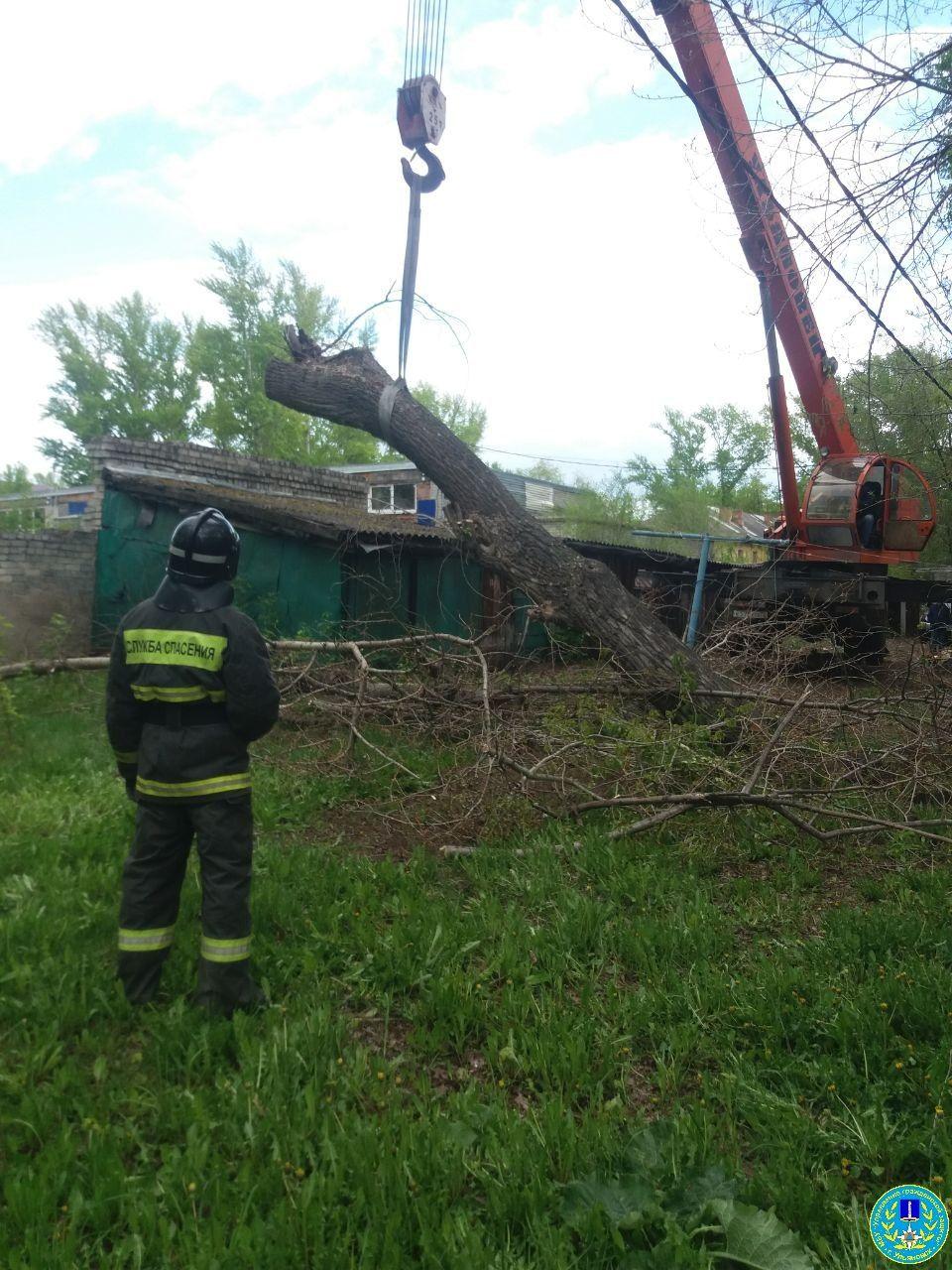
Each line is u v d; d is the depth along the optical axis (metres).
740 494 41.78
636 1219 2.05
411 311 7.64
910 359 6.01
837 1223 2.14
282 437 42.25
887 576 13.36
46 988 3.10
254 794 5.80
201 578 3.05
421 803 5.77
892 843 5.12
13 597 12.48
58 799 5.41
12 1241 2.00
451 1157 2.28
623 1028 3.03
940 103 4.84
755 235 6.31
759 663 7.70
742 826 5.33
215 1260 1.90
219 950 2.99
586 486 34.62
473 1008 3.07
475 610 12.86
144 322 41.94
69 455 42.84
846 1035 2.91
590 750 5.86
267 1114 2.43
